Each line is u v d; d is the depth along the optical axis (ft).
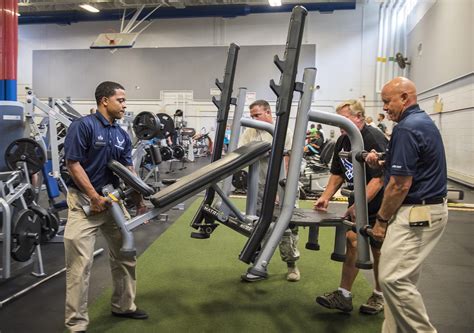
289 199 6.10
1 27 15.89
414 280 6.27
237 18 47.21
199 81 48.44
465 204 21.34
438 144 6.10
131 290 8.35
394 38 43.70
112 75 49.65
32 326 8.12
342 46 45.39
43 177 14.42
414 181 6.12
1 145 13.53
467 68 26.96
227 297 9.59
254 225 6.53
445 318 8.75
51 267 11.63
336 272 11.33
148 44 49.03
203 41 48.14
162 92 49.06
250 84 47.21
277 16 46.42
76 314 7.25
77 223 7.37
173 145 32.09
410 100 6.31
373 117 45.16
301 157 6.14
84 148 7.38
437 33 33.19
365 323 8.38
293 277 10.62
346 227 7.54
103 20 47.98
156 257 12.46
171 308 8.95
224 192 8.07
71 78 50.16
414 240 6.12
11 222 10.00
